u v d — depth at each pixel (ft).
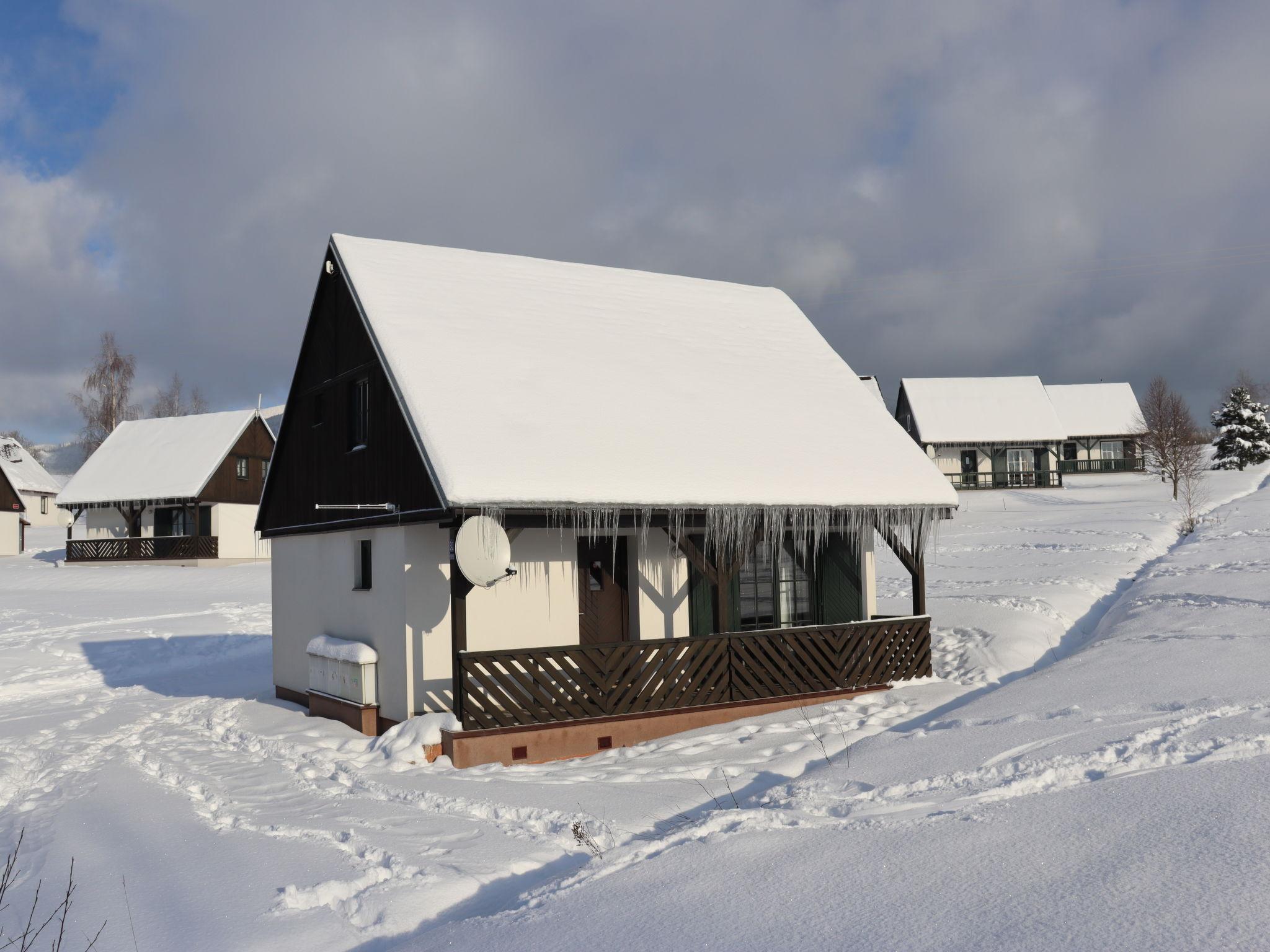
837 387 47.24
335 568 41.22
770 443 39.32
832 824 18.57
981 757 22.43
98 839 23.68
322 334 43.98
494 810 24.02
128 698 50.11
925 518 40.83
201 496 123.24
